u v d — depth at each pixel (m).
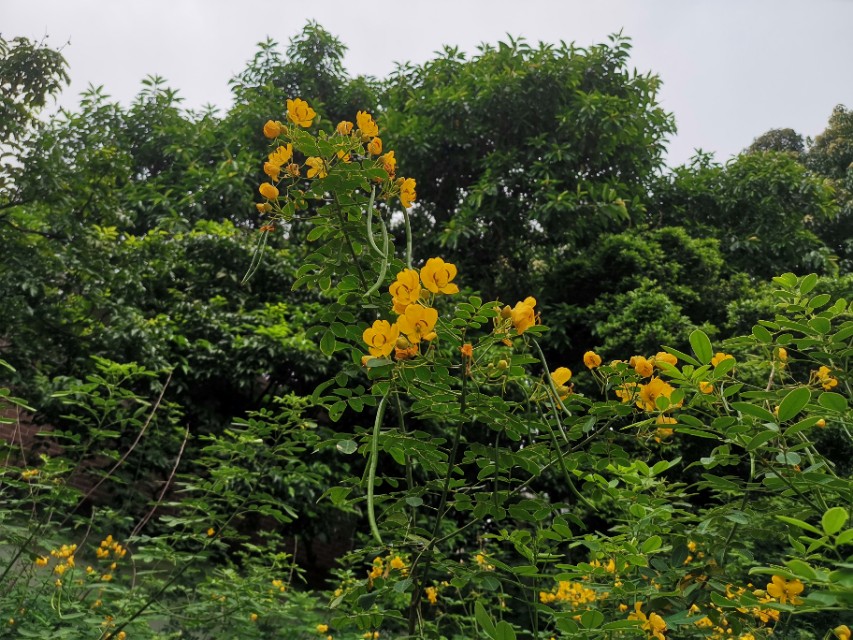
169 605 3.40
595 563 1.76
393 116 8.69
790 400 1.04
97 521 3.70
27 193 4.90
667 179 9.57
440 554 1.42
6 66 4.76
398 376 1.31
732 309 6.86
